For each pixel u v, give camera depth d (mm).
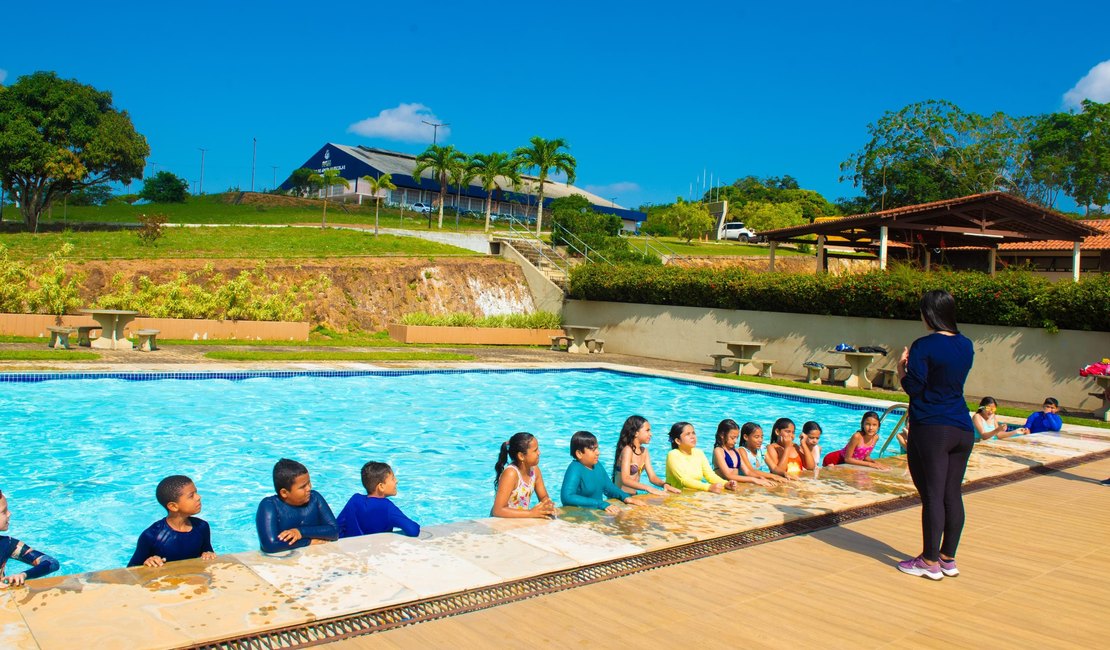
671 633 3570
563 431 12055
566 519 5414
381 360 17750
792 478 7160
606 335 25703
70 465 8484
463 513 7617
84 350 15945
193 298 21031
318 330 24172
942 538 4594
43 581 3742
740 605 3971
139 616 3367
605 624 3641
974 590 4340
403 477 8875
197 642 3139
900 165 55969
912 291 18000
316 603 3639
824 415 14406
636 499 6125
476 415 13016
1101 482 7551
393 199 63750
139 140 42375
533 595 3967
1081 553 5141
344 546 4559
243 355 16531
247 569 4066
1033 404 16328
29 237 27609
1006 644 3596
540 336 25406
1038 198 54031
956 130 54938
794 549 4984
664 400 15586
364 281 26266
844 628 3721
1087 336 15648
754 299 21391
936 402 4531
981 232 22062
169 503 4387
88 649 2996
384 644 3307
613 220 39750
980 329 17406
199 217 50469
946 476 4527
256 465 8930
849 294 19234
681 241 49250
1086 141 51750
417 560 4352
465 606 3766
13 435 9641
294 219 48844
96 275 22297
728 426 7133
